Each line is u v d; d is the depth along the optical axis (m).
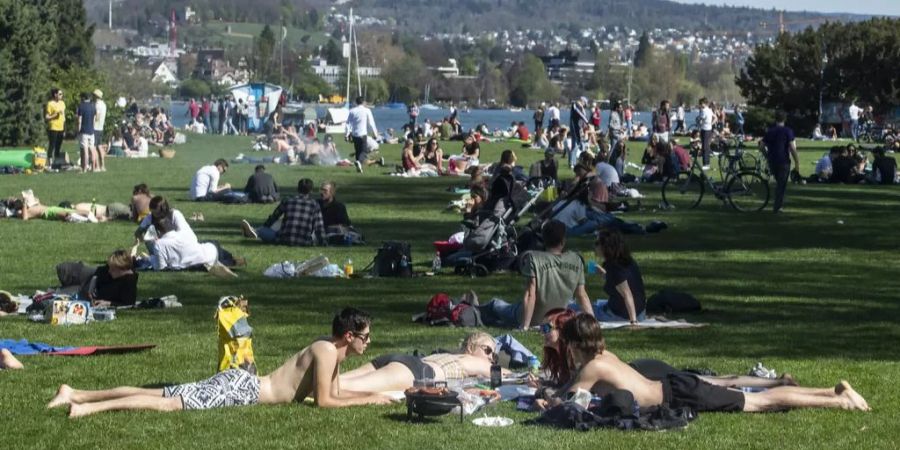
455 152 56.31
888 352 14.33
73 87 59.12
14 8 52.59
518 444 10.27
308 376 11.55
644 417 10.88
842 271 21.41
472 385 12.38
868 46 86.38
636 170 44.03
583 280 15.23
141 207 26.92
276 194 33.03
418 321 16.02
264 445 10.22
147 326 15.55
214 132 76.12
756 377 12.11
